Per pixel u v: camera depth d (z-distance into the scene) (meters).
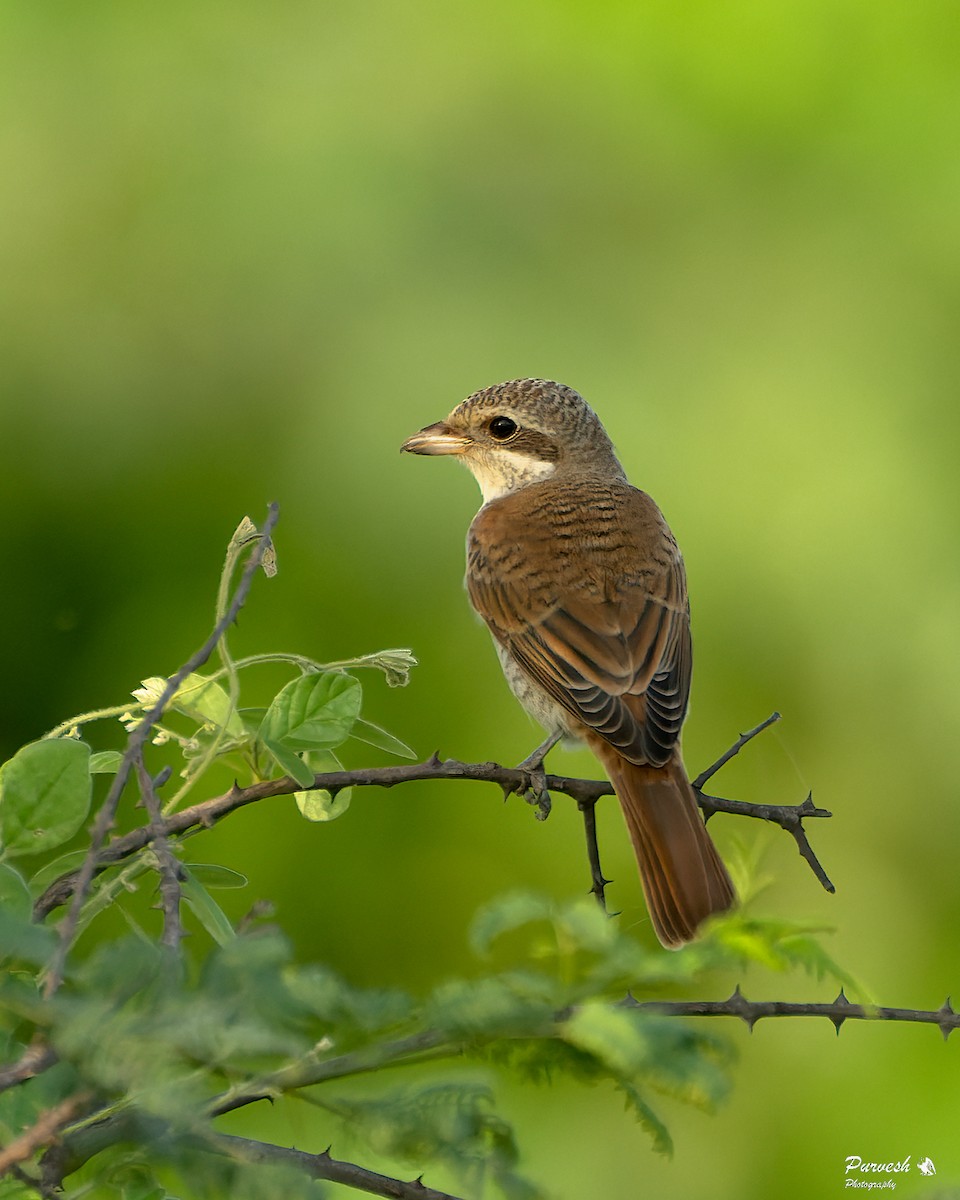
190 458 12.16
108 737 11.38
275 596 11.67
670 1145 3.14
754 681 11.80
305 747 5.10
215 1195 3.31
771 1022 10.64
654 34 13.55
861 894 11.56
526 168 12.98
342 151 12.69
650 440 12.30
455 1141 3.11
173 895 4.12
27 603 11.76
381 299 12.33
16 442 12.18
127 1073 2.85
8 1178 3.44
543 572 8.39
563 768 11.52
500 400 9.72
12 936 3.03
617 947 3.01
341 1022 3.04
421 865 11.27
